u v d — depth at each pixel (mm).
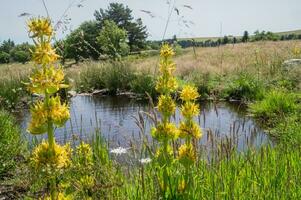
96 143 6910
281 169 5094
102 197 4516
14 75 20234
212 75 21312
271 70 19438
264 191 4465
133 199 4574
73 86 22156
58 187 3941
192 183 4395
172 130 4434
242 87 17797
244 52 33594
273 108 12867
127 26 62625
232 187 4293
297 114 11531
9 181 6297
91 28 45281
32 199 4910
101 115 14344
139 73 21297
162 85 4449
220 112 14539
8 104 13750
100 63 23938
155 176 4512
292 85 16484
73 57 26922
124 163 6281
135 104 17000
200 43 33500
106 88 21578
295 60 19641
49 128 2959
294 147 6523
